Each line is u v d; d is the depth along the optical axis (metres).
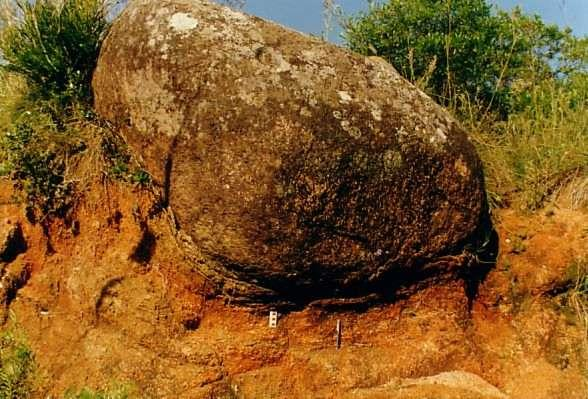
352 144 4.41
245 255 4.43
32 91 5.31
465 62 7.07
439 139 4.73
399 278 4.90
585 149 5.85
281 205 4.32
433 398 4.70
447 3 7.20
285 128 4.30
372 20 7.38
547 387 4.97
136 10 4.82
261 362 4.69
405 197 4.64
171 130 4.52
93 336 4.66
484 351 5.13
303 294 4.71
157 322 4.65
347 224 4.51
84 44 5.27
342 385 4.70
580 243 5.45
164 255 4.79
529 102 7.01
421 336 5.00
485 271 5.40
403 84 4.79
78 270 4.86
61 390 4.48
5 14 5.36
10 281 4.83
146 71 4.59
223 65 4.41
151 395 4.44
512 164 5.96
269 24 4.64
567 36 8.12
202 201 4.42
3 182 5.04
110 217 4.95
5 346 4.48
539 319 5.30
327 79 4.48
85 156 5.07
